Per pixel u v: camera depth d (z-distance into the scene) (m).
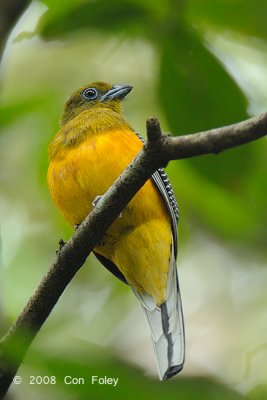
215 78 9.48
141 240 10.28
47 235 14.76
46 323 12.75
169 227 10.50
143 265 10.30
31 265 14.45
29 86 13.72
